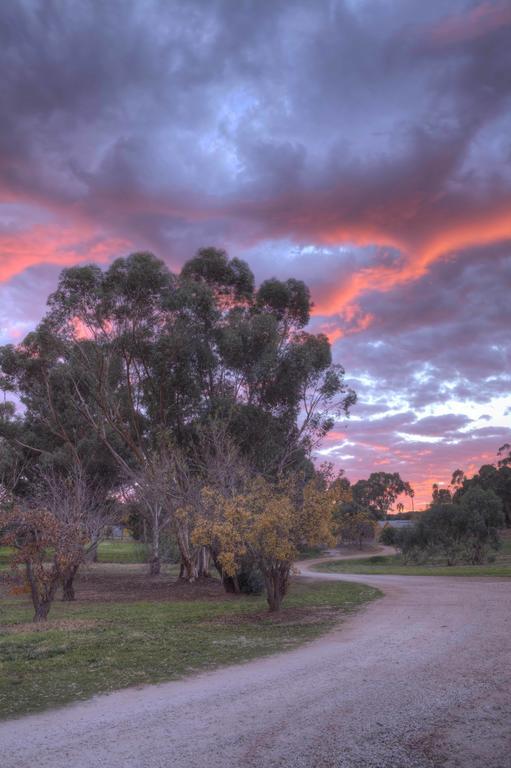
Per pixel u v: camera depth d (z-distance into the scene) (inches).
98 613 743.1
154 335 1167.6
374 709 272.5
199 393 1144.2
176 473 1066.1
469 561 2347.4
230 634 531.5
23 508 869.2
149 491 1127.0
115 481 1489.9
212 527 661.9
